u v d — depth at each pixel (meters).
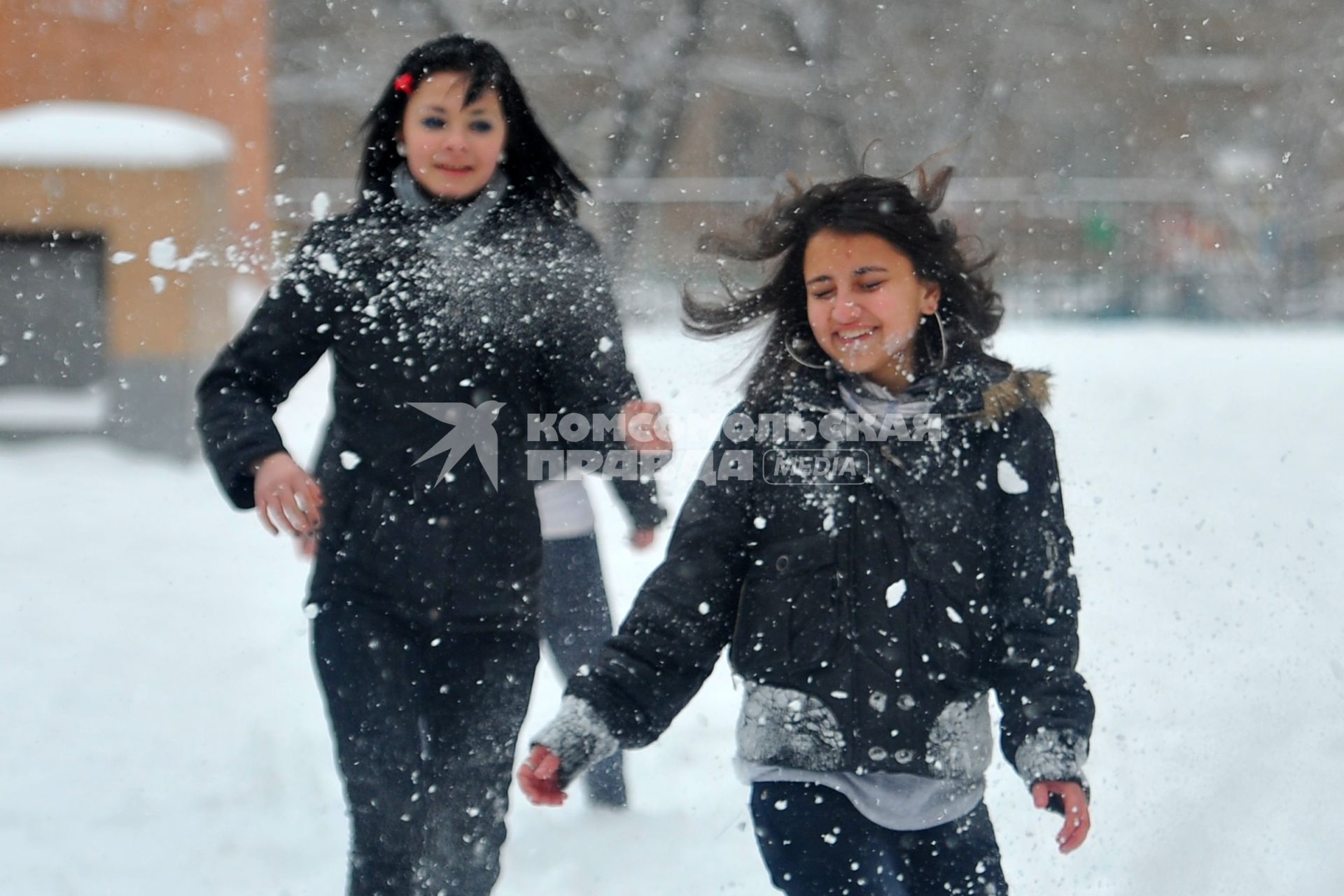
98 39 59.47
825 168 116.31
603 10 99.75
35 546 33.56
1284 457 39.41
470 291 13.57
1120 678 21.70
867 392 11.73
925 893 11.48
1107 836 15.90
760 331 12.16
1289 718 19.80
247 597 28.72
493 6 105.19
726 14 113.88
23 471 44.03
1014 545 11.39
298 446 42.81
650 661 11.49
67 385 47.81
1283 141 126.75
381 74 112.38
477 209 13.95
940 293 11.87
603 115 100.56
